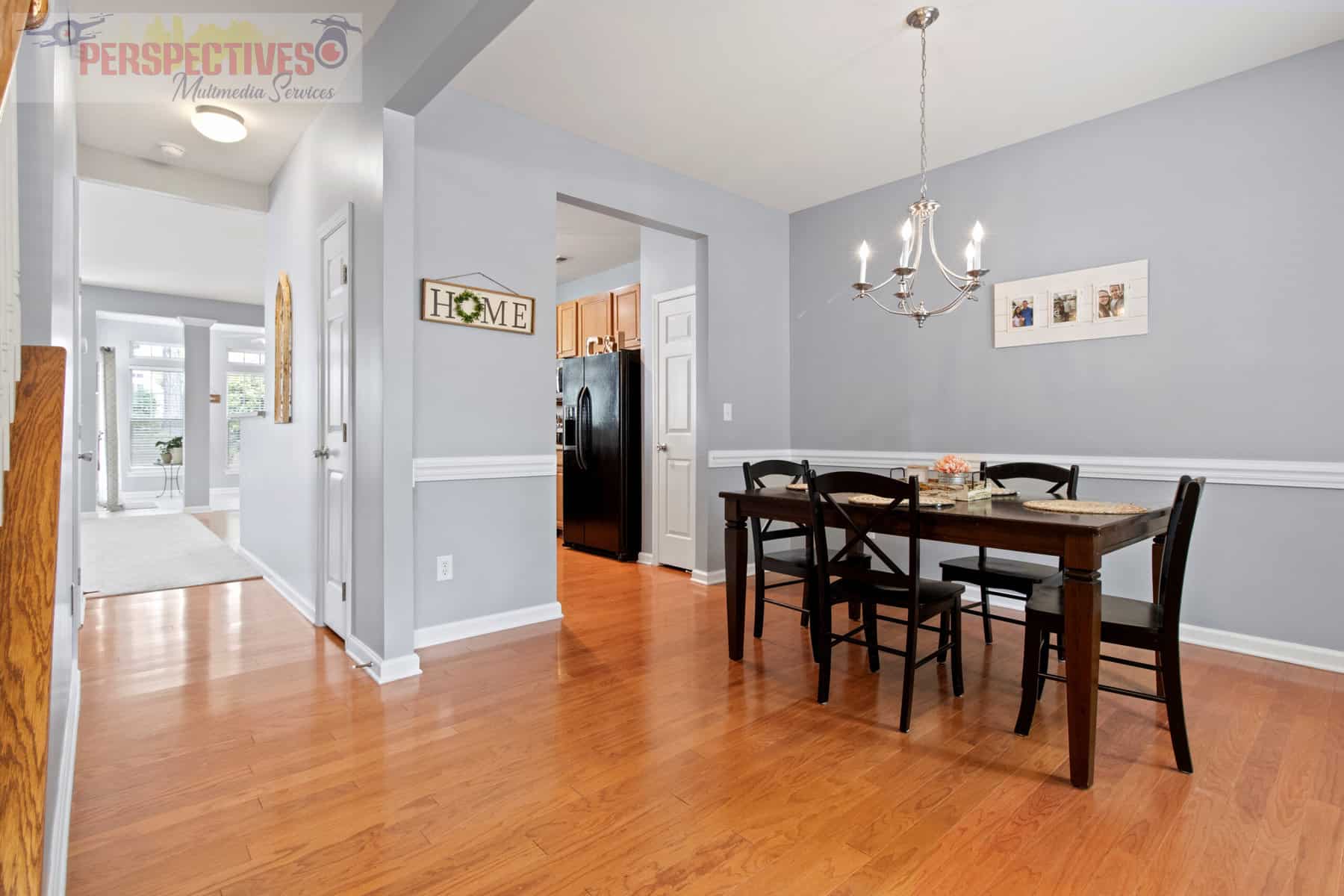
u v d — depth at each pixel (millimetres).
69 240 2133
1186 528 1839
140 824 1628
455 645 3016
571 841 1574
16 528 793
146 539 5898
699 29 2613
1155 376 3137
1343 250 2674
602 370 5348
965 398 3834
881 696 2459
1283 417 2807
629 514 5168
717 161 3877
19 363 902
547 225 3410
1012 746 2059
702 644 3068
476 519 3158
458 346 3072
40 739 713
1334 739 2080
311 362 3441
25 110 1312
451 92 3053
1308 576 2760
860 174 4059
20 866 680
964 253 3826
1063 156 3439
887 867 1484
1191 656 2879
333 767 1911
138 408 9117
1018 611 3625
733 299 4395
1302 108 2762
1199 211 3016
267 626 3291
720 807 1719
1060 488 3166
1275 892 1394
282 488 4000
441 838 1587
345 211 2857
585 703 2381
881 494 2230
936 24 2566
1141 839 1581
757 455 4562
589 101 3166
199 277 7109
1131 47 2719
